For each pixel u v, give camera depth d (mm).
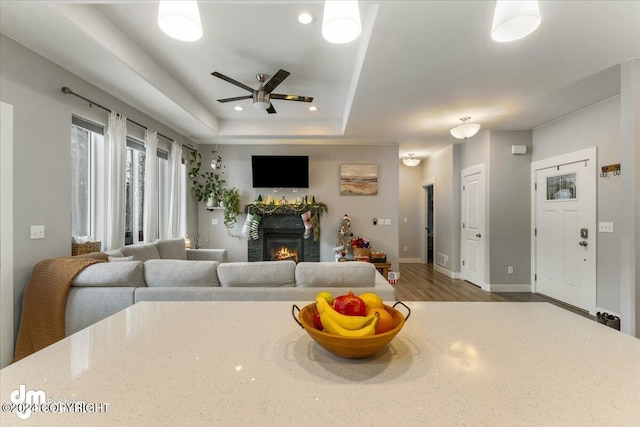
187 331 960
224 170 5613
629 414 559
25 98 2385
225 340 892
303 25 2467
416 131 4699
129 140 3760
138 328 984
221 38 2662
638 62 2486
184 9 1214
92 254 2717
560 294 4086
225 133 4988
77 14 2129
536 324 1030
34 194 2463
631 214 2496
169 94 3383
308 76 3396
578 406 583
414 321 1057
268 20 2398
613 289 3344
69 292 2244
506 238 4680
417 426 530
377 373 708
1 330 2184
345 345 697
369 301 854
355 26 1253
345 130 4645
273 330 974
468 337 919
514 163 4656
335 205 5617
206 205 5477
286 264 2369
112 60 2588
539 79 2877
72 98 2812
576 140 3793
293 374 702
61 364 736
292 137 5094
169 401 596
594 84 2992
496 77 2840
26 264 2396
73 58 2559
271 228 5527
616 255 3311
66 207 2762
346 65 3133
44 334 2232
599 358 784
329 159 5633
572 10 1899
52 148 2621
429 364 750
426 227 7473
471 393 627
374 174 5582
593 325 1021
